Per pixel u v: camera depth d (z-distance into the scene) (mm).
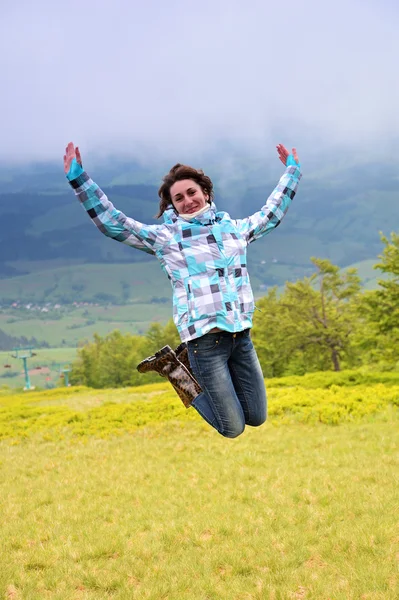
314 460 12625
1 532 9461
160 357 4871
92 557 8328
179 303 4570
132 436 17844
